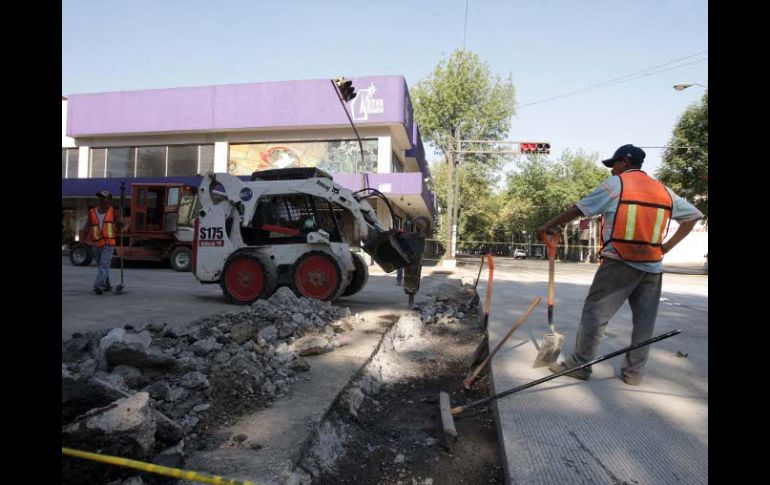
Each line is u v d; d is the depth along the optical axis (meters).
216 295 9.18
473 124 39.91
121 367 3.54
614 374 4.12
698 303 10.19
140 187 16.30
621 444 2.83
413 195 22.08
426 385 4.61
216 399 3.35
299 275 7.82
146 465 2.07
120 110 24.44
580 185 46.59
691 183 25.33
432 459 3.09
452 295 11.16
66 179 23.58
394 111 22.05
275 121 22.95
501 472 2.88
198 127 23.66
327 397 3.61
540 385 3.81
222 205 8.16
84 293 9.01
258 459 2.61
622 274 3.60
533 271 23.75
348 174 22.06
